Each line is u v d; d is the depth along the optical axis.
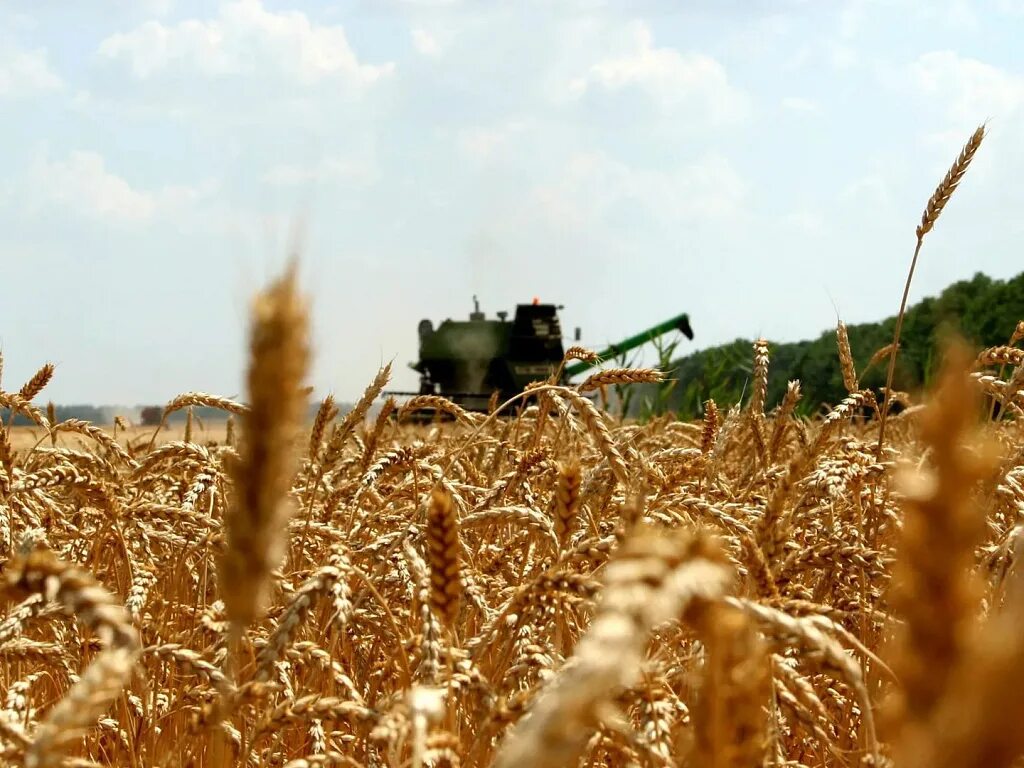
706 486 5.29
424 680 2.51
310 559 4.70
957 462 0.80
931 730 0.71
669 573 0.92
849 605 4.08
